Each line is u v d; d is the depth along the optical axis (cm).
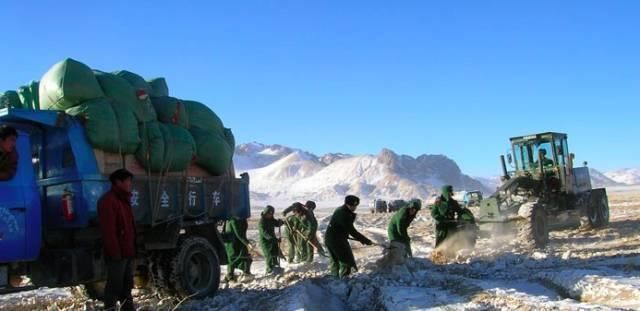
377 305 933
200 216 1063
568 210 1942
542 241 1609
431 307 835
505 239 1662
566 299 834
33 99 964
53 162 903
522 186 1839
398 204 5428
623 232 1884
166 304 973
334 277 1134
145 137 958
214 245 1103
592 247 1533
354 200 1166
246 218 1204
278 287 1090
